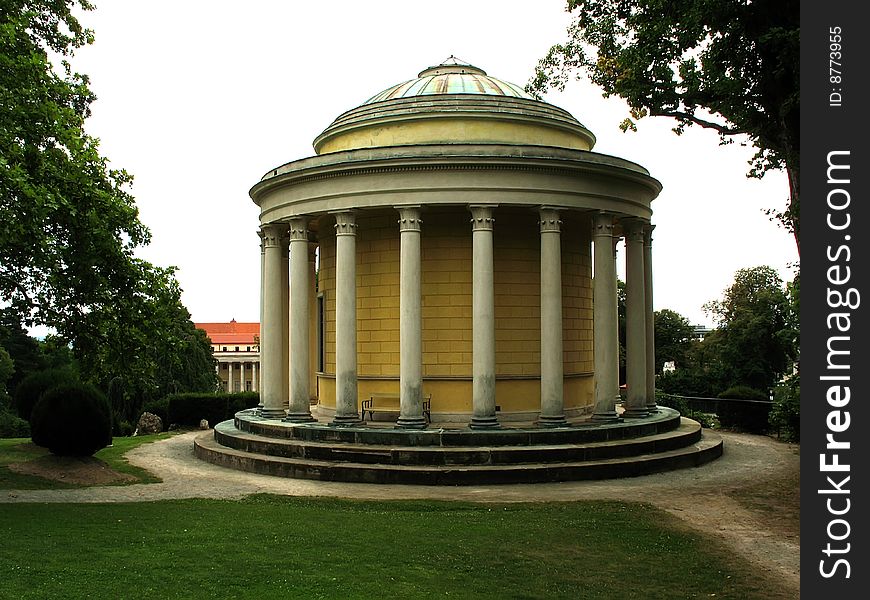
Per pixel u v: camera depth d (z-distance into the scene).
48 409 23.41
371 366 27.77
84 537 14.71
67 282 19.86
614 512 18.27
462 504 19.19
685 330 77.38
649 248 31.05
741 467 24.92
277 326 28.55
